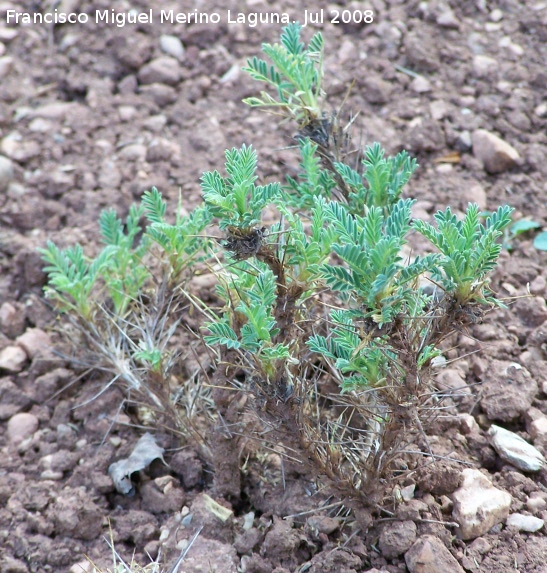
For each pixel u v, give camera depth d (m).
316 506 0.63
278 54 0.64
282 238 0.60
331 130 0.65
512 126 0.81
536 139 0.80
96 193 0.80
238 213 0.56
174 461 0.66
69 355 0.72
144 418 0.69
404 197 0.78
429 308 0.58
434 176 0.79
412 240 0.75
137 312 0.71
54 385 0.70
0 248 0.77
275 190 0.58
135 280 0.70
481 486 0.63
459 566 0.60
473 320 0.57
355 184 0.64
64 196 0.80
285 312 0.59
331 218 0.57
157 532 0.64
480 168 0.79
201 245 0.67
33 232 0.78
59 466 0.67
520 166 0.79
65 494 0.65
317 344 0.59
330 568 0.61
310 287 0.60
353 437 0.65
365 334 0.56
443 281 0.56
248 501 0.65
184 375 0.69
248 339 0.57
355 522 0.62
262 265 0.60
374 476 0.60
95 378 0.71
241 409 0.65
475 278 0.56
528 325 0.71
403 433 0.60
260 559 0.61
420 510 0.62
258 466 0.66
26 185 0.80
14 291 0.76
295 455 0.63
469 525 0.62
